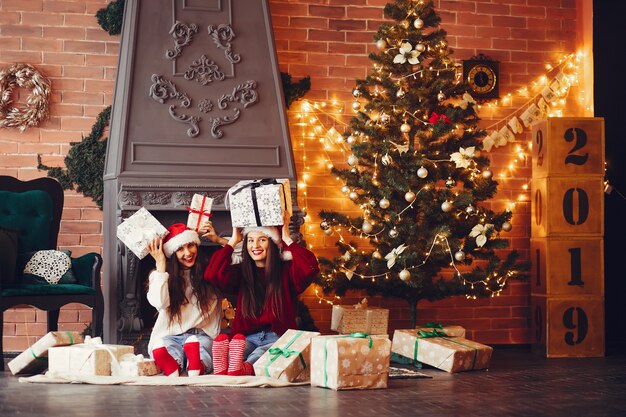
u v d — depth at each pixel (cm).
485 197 626
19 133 658
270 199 513
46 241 600
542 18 754
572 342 642
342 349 451
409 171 616
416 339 564
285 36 708
